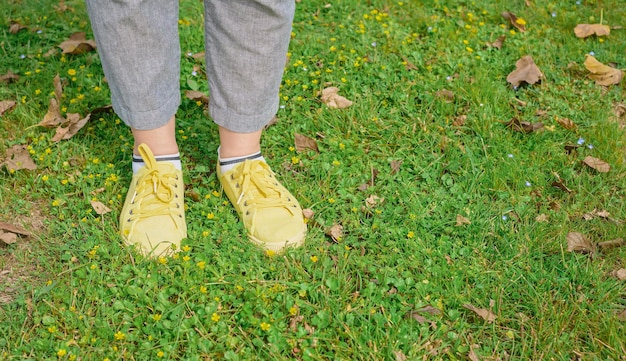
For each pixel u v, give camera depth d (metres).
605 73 3.20
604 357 1.93
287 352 1.91
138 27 1.90
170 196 2.22
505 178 2.57
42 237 2.23
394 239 2.30
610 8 3.76
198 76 3.06
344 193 2.46
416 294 2.08
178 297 2.04
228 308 2.03
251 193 2.27
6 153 2.56
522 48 3.37
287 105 2.91
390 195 2.48
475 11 3.70
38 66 3.05
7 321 1.95
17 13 3.42
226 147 2.31
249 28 1.94
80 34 3.23
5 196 2.39
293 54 3.20
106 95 2.90
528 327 2.01
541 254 2.26
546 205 2.48
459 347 1.93
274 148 2.67
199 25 3.39
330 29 3.44
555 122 2.92
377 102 2.96
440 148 2.73
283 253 2.19
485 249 2.29
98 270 2.09
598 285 2.13
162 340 1.89
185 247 2.13
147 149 2.22
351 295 2.08
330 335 1.94
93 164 2.52
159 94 2.10
